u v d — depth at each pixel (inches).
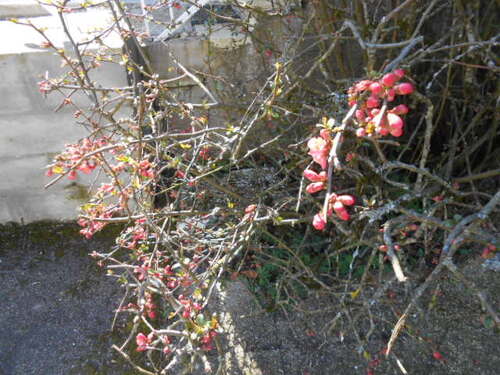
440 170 102.3
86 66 110.0
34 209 123.3
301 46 125.5
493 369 85.3
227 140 84.0
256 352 90.9
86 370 89.8
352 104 58.7
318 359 89.6
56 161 78.5
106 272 110.7
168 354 72.4
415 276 93.3
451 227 66.1
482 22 108.8
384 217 103.3
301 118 102.6
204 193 104.0
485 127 115.5
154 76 84.3
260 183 114.4
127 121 87.6
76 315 100.8
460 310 95.0
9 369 90.9
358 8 104.7
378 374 86.6
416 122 119.0
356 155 76.7
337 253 94.5
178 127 135.0
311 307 98.0
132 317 99.4
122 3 113.0
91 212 85.2
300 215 95.9
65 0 89.0
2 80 106.7
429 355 88.6
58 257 115.8
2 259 115.8
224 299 100.6
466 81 99.3
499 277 99.6
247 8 107.0
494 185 110.7
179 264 79.4
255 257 95.2
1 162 115.2
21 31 121.3
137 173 73.0
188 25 135.9
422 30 115.6
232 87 121.3
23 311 102.3
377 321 94.7
